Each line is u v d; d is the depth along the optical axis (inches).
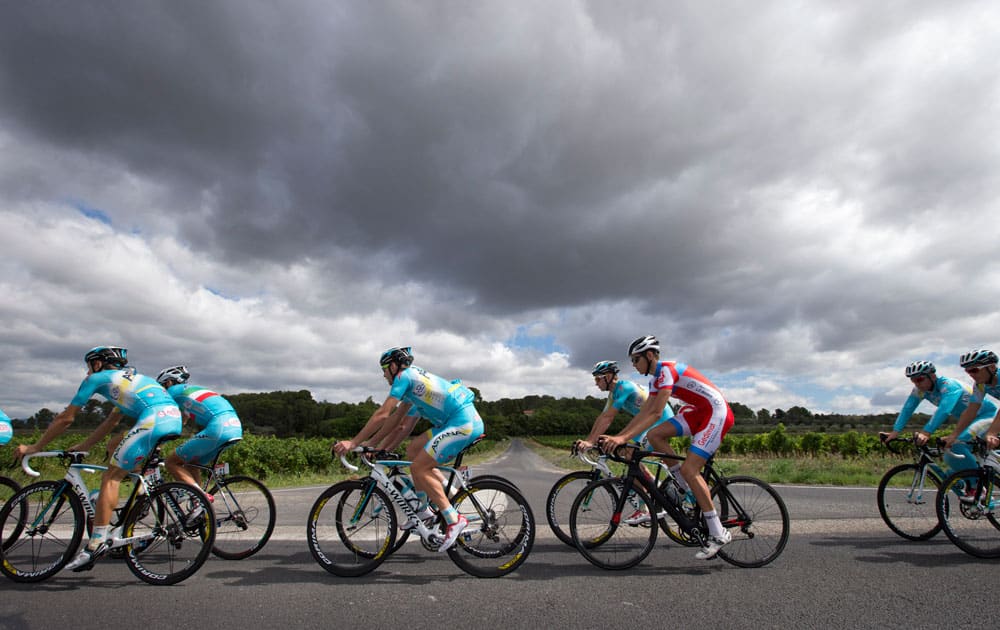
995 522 179.0
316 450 842.2
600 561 165.6
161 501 167.6
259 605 132.1
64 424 167.5
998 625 112.4
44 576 157.0
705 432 165.8
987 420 206.5
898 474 209.0
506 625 116.2
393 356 173.5
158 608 131.1
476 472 745.0
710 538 160.4
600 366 229.5
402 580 152.9
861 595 132.4
